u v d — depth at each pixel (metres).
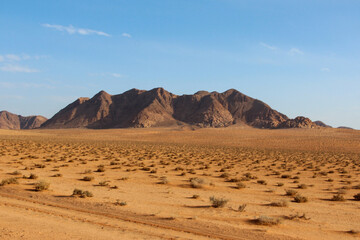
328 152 95.06
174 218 13.27
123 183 24.50
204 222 12.91
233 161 53.22
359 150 103.75
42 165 33.66
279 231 12.07
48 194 18.00
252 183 27.59
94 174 29.70
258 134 176.25
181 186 24.02
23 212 13.20
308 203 18.73
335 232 12.40
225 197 19.72
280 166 47.53
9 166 33.59
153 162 46.03
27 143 80.06
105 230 11.10
